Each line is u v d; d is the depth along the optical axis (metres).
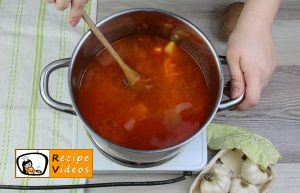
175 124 0.63
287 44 0.83
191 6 0.85
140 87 0.64
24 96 0.78
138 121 0.63
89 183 0.73
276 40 0.83
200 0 0.85
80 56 0.60
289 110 0.78
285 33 0.84
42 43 0.81
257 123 0.77
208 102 0.64
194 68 0.67
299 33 0.84
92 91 0.64
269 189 0.73
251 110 0.78
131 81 0.63
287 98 0.79
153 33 0.68
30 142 0.75
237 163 0.74
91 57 0.65
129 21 0.64
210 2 0.85
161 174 0.74
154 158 0.60
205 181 0.70
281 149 0.76
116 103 0.63
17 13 0.83
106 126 0.62
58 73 0.79
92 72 0.65
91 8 0.83
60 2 0.53
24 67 0.80
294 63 0.82
